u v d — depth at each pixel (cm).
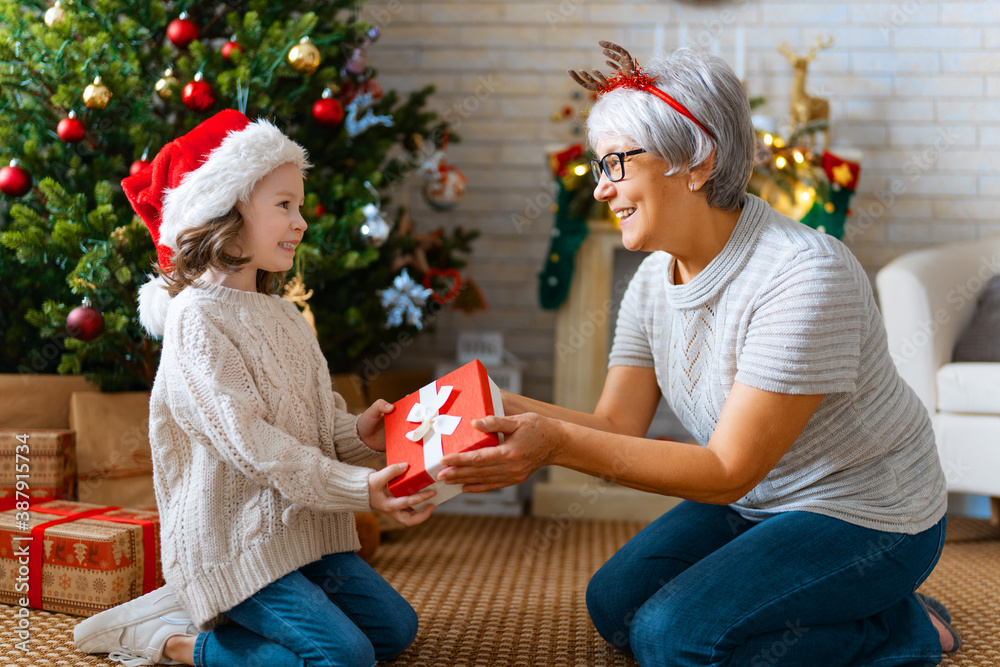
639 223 119
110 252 180
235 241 122
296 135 229
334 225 214
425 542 226
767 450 111
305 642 111
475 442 105
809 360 110
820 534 117
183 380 114
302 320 133
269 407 119
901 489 120
